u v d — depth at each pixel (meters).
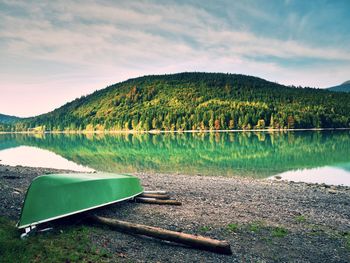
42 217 8.77
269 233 9.77
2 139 114.12
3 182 14.95
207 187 17.09
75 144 72.81
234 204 13.30
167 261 7.43
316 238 9.54
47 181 9.53
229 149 48.06
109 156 41.19
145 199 12.54
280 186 18.27
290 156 37.09
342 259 8.16
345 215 12.41
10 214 9.98
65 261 6.79
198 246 8.14
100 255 7.29
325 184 19.83
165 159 36.38
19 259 6.63
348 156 36.22
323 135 89.25
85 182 10.60
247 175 24.58
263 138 77.88
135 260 7.31
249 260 7.84
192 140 76.06
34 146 66.88
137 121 182.62
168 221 10.38
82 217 9.64
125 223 8.94
